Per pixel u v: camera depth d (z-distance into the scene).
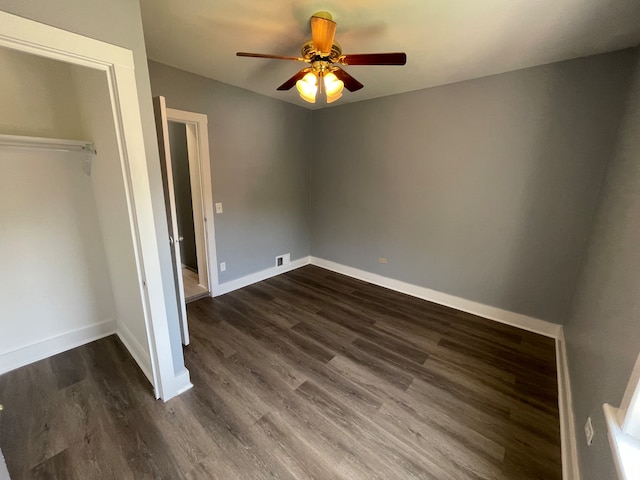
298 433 1.65
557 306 2.60
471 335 2.69
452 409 1.83
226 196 3.34
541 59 2.27
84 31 1.24
